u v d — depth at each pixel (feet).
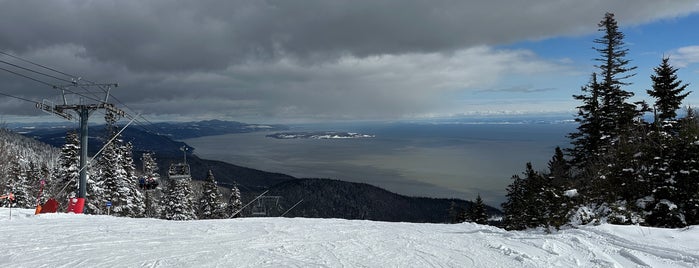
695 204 50.75
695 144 51.57
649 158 57.36
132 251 27.48
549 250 30.19
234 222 42.55
